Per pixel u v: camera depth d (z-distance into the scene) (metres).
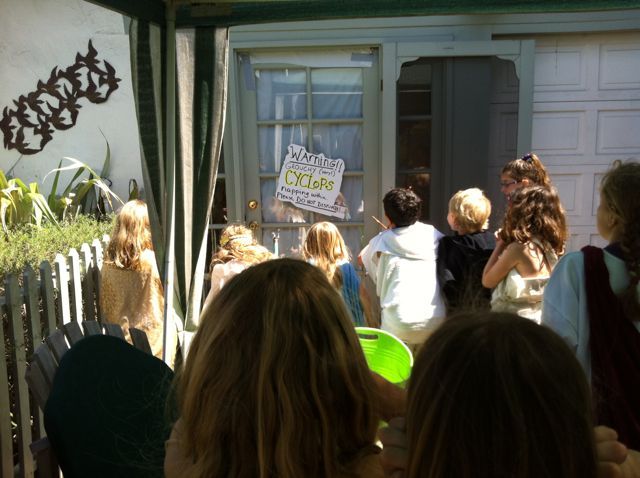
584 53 4.38
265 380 0.94
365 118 4.31
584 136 4.49
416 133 4.30
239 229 3.12
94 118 4.99
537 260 2.39
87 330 1.94
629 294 1.57
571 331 1.67
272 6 2.45
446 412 0.78
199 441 0.98
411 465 0.83
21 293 2.48
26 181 5.07
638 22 4.18
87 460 1.35
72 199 4.64
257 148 4.37
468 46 4.10
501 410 0.75
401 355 1.74
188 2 2.46
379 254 2.98
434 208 4.35
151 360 1.69
